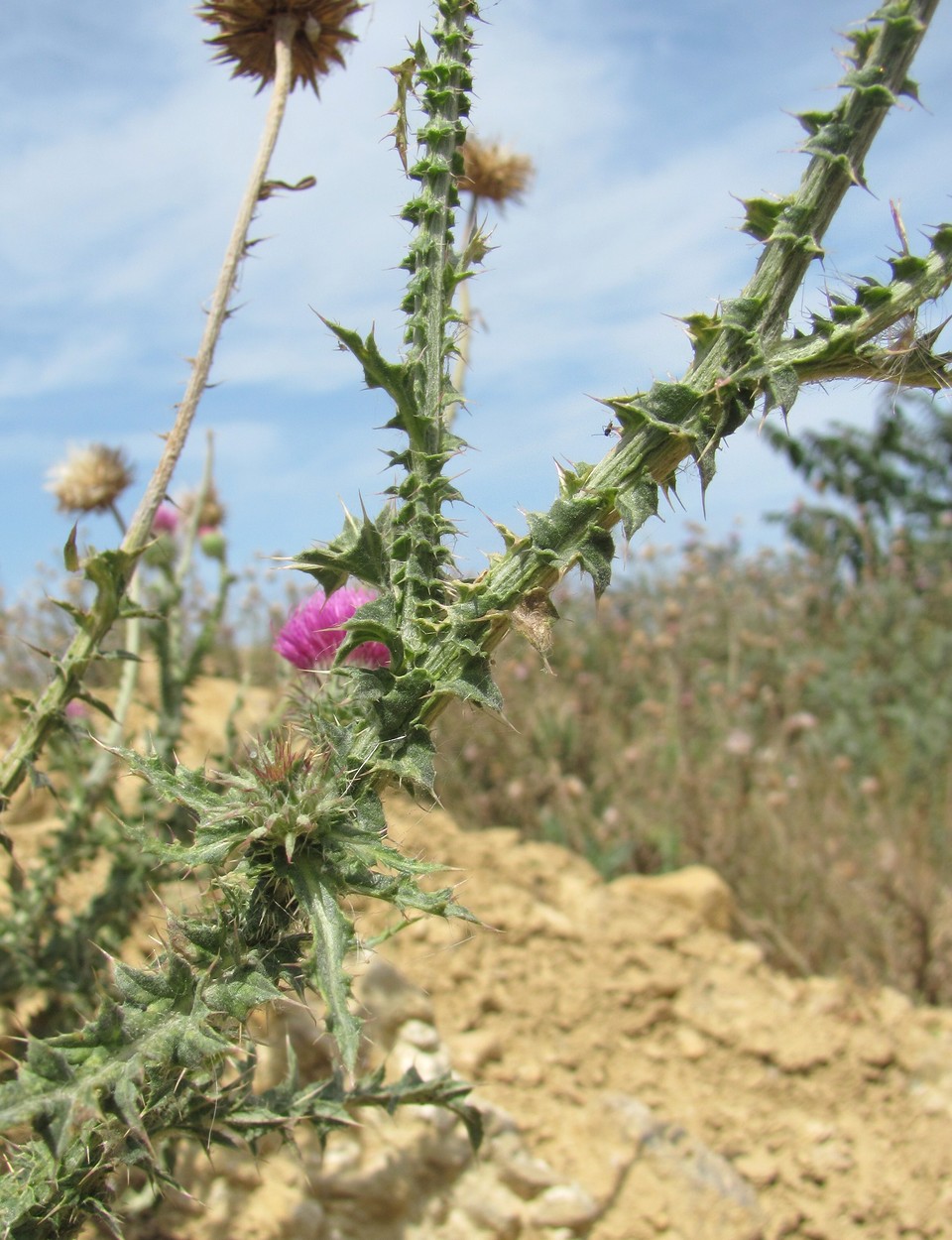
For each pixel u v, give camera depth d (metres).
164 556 3.00
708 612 8.10
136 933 2.80
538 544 1.39
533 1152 2.60
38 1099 1.17
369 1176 2.29
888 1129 2.87
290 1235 2.19
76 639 1.80
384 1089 1.66
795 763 5.68
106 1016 1.26
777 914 4.34
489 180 3.18
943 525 9.65
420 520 1.54
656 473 1.39
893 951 3.97
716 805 5.18
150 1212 2.18
